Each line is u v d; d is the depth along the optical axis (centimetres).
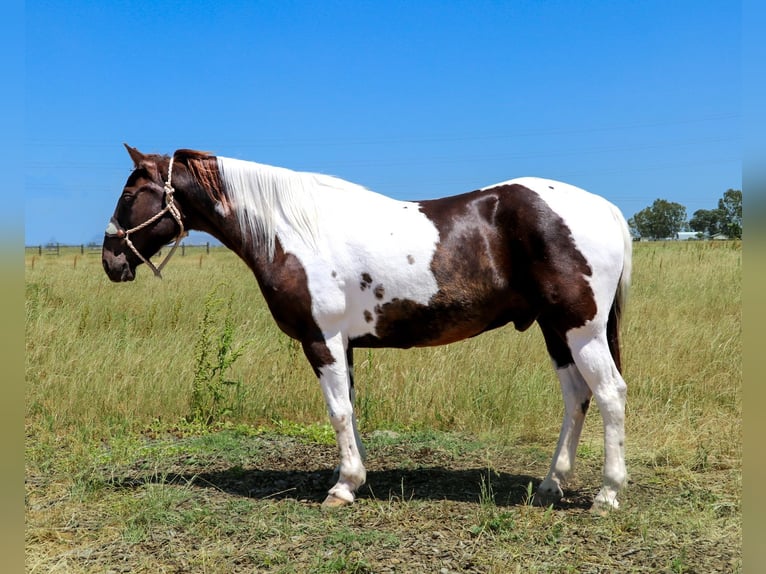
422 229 421
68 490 463
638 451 529
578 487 463
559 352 436
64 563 347
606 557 345
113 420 621
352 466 432
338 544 366
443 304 418
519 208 407
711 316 924
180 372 696
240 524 399
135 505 428
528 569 332
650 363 694
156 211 462
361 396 646
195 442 580
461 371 677
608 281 400
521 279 411
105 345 761
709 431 559
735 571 327
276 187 441
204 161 461
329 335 430
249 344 759
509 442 566
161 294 1105
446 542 366
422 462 525
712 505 408
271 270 436
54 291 1105
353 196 446
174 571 343
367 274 421
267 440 591
